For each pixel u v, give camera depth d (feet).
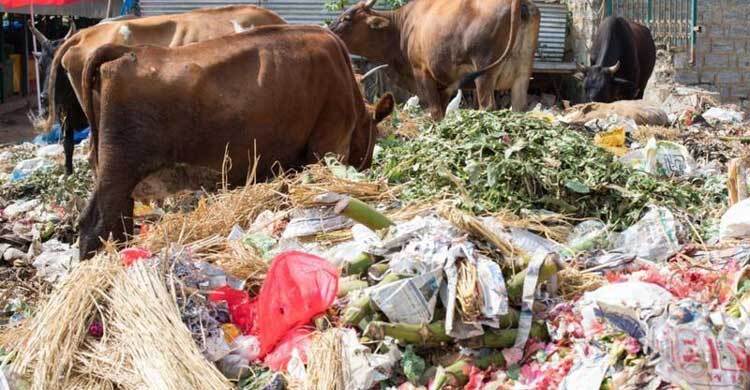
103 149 20.42
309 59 22.40
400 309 14.29
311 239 17.46
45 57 48.91
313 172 20.15
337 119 23.38
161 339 14.05
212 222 18.26
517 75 41.70
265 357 14.79
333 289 14.80
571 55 57.41
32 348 14.43
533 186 20.11
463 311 14.12
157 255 16.05
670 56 56.39
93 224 20.61
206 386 13.53
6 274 22.75
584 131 33.42
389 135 32.37
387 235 15.71
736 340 12.65
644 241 18.21
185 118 20.65
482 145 20.90
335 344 13.99
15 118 65.87
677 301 13.53
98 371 14.06
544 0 58.08
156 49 20.84
